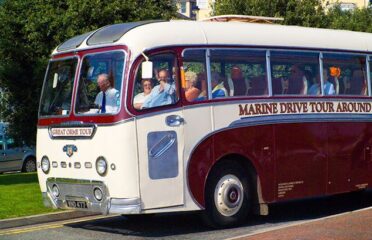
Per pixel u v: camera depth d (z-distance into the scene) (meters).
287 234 9.75
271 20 14.05
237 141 11.67
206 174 11.29
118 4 20.62
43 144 11.94
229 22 12.30
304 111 12.70
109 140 10.61
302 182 12.58
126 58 10.70
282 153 12.28
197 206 11.16
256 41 12.15
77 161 11.15
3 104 23.02
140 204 10.54
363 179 13.68
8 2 22.44
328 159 13.03
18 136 23.28
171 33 11.16
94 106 10.97
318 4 31.27
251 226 12.01
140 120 10.62
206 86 11.41
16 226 12.31
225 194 11.62
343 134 13.33
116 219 13.08
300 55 12.77
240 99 11.77
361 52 13.91
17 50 22.27
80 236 11.20
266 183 12.04
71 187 11.30
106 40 11.14
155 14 21.75
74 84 11.42
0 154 30.41
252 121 11.89
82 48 11.51
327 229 10.00
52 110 11.84
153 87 10.84
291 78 12.59
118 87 10.69
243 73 11.91
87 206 11.05
